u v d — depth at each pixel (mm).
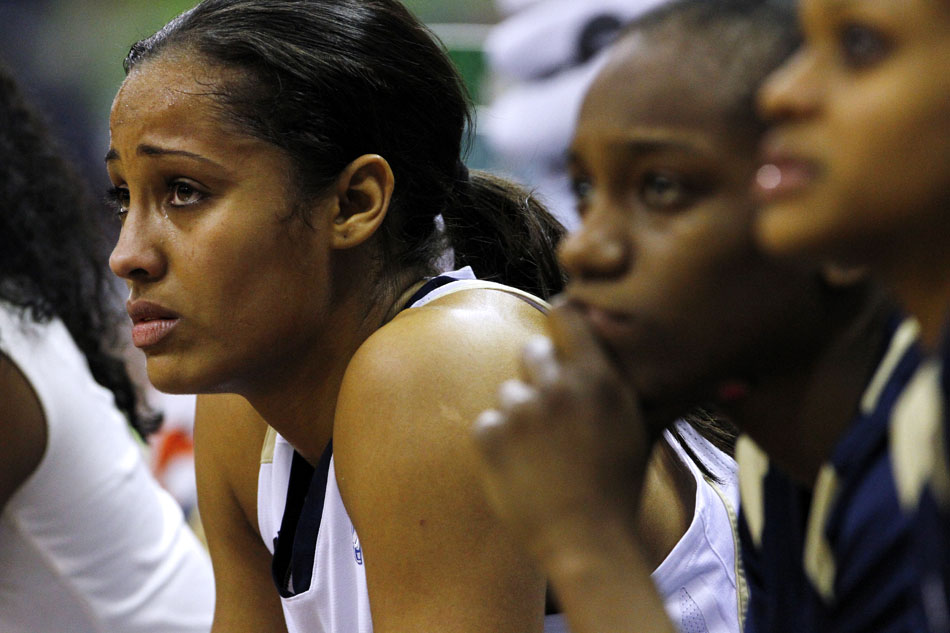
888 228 1813
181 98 3898
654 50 2113
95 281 6984
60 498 5996
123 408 7223
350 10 4172
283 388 4223
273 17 4043
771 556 2422
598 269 2146
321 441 4355
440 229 4617
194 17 4129
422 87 4297
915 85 1743
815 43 1872
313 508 4254
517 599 3543
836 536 2109
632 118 2082
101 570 6184
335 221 4074
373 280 4254
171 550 6602
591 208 2199
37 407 5844
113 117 4000
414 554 3578
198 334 3928
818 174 1833
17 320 5906
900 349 2119
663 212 2105
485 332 3773
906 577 1962
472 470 3551
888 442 2043
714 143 2045
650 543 4285
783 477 2408
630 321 2146
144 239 3918
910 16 1747
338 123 4039
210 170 3871
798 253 1876
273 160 3924
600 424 2156
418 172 4344
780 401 2254
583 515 2146
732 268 2086
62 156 6898
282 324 4004
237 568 5234
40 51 17328
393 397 3676
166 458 9906
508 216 4820
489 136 9914
